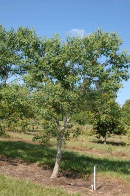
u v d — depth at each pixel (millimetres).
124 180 10820
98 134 27828
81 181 10664
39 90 10031
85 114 10445
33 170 11758
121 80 10141
